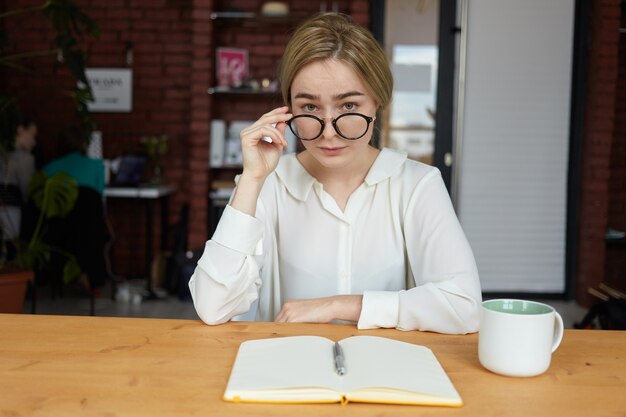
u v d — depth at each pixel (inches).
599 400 35.7
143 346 43.8
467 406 34.7
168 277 211.6
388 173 60.0
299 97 52.2
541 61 204.5
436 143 213.2
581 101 204.7
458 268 55.1
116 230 235.9
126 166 208.5
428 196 59.1
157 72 235.0
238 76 225.0
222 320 50.0
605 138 199.2
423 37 212.8
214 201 214.5
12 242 163.6
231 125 228.4
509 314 38.6
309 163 61.6
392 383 35.5
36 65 233.0
